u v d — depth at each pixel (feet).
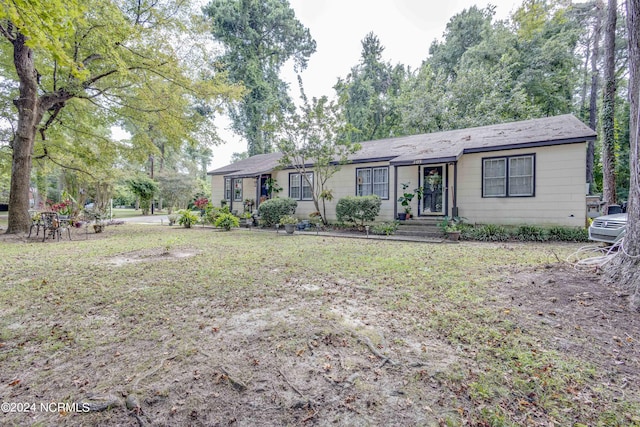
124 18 32.68
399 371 7.36
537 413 5.98
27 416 6.00
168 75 38.14
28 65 33.40
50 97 36.27
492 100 55.16
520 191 31.73
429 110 61.46
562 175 29.60
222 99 42.65
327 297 12.81
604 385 6.76
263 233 38.99
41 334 9.52
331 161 42.93
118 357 8.12
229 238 33.63
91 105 44.45
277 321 10.27
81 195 63.77
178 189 99.30
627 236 12.28
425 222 35.58
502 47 60.54
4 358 8.13
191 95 43.37
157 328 9.87
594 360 7.70
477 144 33.63
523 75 60.29
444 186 36.76
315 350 8.34
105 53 32.27
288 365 7.63
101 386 6.87
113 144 46.16
